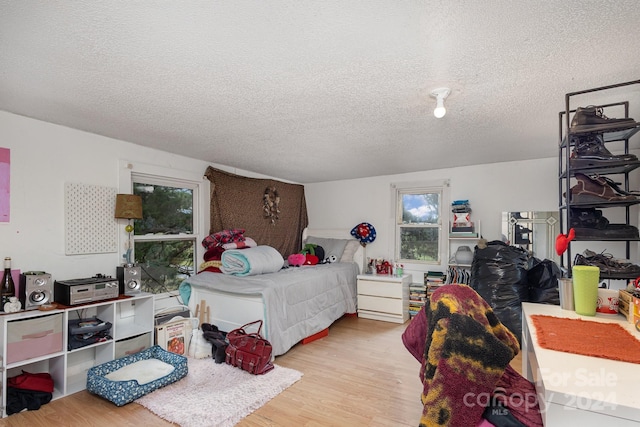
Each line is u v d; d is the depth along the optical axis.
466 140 2.98
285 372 2.58
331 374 2.59
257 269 3.23
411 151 3.39
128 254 2.92
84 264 2.66
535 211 3.82
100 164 2.79
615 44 1.40
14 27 1.28
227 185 4.02
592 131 1.73
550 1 1.13
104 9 1.17
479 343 1.03
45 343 2.15
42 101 2.06
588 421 0.79
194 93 1.94
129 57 1.52
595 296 1.50
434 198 4.53
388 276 4.28
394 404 2.14
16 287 2.26
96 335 2.45
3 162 2.25
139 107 2.16
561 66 1.61
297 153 3.47
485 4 1.15
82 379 2.46
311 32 1.32
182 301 3.36
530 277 3.11
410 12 1.19
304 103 2.09
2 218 2.24
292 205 5.18
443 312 1.13
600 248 3.51
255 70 1.65
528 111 2.23
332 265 4.27
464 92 1.92
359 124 2.51
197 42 1.40
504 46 1.43
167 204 3.41
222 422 1.90
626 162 1.70
